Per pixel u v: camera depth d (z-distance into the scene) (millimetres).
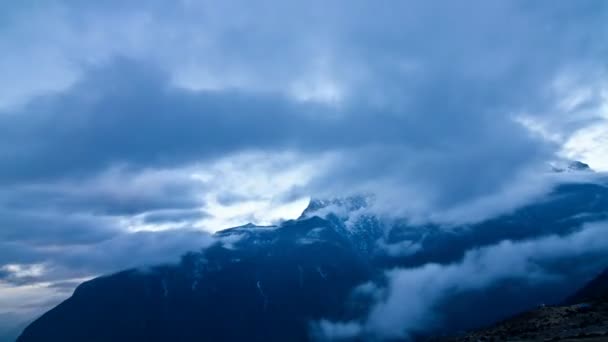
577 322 101000
